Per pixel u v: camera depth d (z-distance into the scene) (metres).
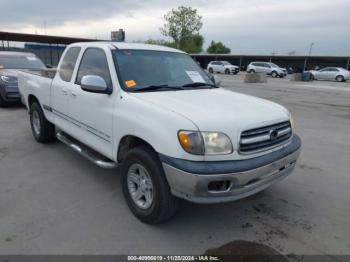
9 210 3.57
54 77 5.12
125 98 3.45
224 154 2.85
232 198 2.90
